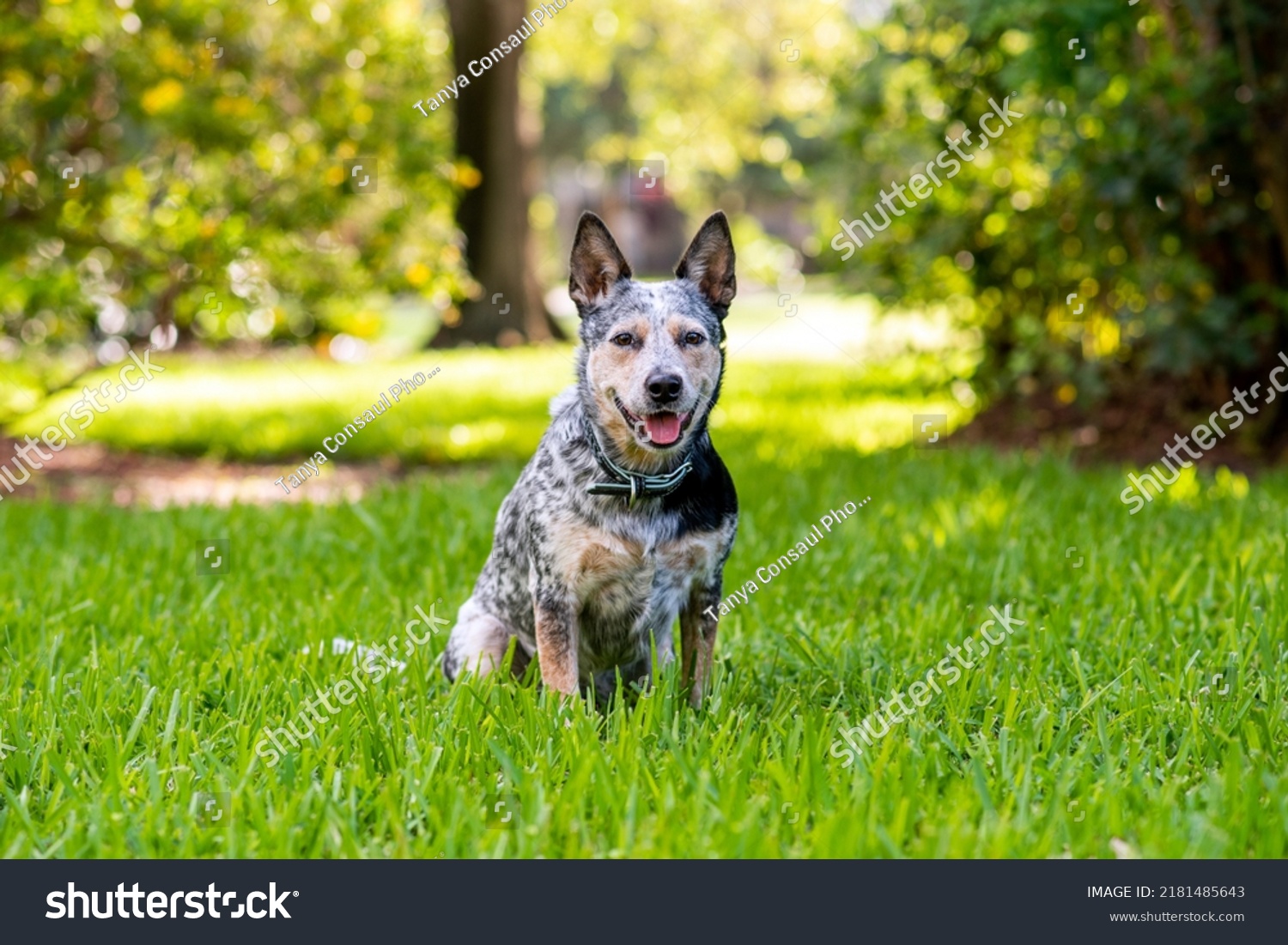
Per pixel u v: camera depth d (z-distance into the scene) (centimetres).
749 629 663
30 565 796
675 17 3947
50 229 1164
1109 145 1035
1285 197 1033
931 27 1182
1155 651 577
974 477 1030
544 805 398
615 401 510
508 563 568
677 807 405
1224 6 1032
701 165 4259
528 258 2678
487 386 1931
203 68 1169
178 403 1862
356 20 1230
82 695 516
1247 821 388
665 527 521
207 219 1154
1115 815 391
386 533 850
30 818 416
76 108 1164
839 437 1342
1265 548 722
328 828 397
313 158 1172
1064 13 968
